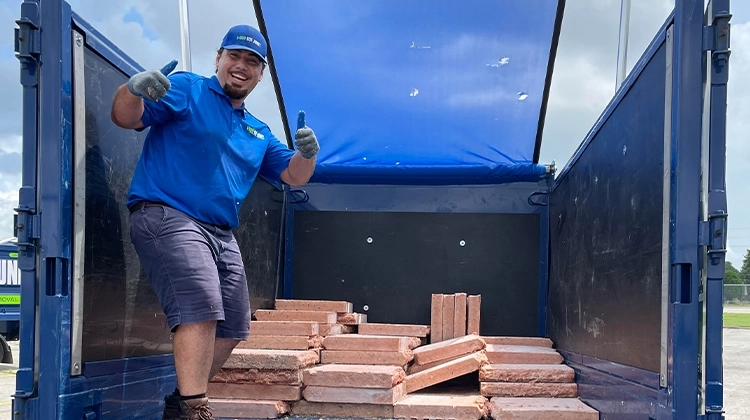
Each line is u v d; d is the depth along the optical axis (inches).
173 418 87.7
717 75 81.5
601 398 123.0
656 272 91.5
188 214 93.9
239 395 130.9
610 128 122.4
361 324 178.2
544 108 191.2
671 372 81.7
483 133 202.2
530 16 166.2
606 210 124.7
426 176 195.0
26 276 82.4
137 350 107.2
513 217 193.2
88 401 88.4
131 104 85.4
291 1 167.9
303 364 132.6
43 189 82.7
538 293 189.8
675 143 83.0
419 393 153.8
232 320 105.9
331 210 197.2
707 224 79.8
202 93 99.0
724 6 81.8
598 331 128.0
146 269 92.2
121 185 103.6
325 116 203.2
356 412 130.6
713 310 79.6
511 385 143.6
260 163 108.7
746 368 398.6
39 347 81.7
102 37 96.5
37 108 83.6
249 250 165.3
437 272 192.7
